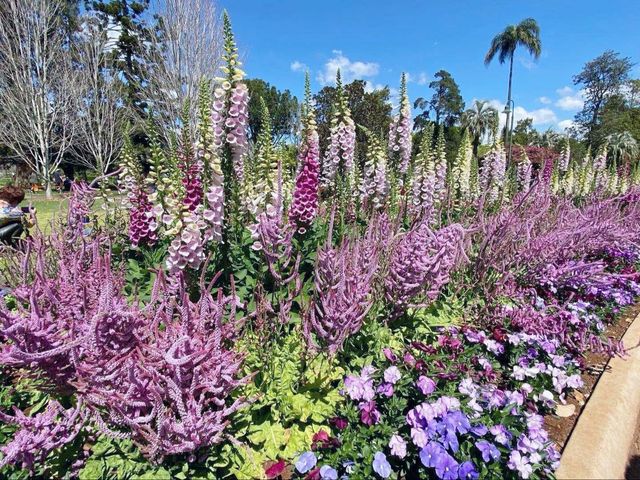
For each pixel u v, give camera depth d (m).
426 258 2.91
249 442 2.24
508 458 2.10
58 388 2.14
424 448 1.97
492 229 4.01
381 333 2.97
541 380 2.87
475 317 3.66
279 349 2.67
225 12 3.47
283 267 3.00
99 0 28.08
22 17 20.86
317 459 2.09
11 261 3.77
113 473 1.89
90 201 4.71
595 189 13.00
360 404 2.22
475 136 36.66
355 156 6.80
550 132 33.94
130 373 1.70
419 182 6.25
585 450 2.28
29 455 1.82
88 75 23.73
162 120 19.47
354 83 22.19
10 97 21.33
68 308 2.31
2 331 1.84
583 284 4.35
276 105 33.44
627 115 38.06
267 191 3.53
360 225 5.29
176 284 2.45
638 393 3.02
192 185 3.52
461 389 2.42
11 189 5.94
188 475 1.91
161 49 19.53
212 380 1.88
